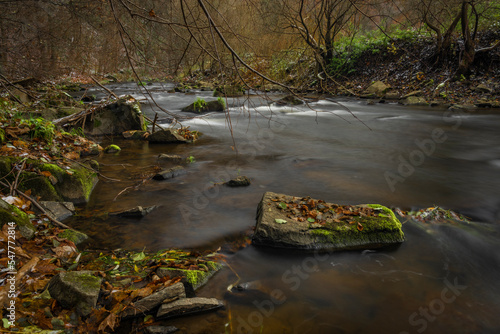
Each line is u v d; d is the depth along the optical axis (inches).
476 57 559.2
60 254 119.3
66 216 153.9
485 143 315.9
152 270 114.0
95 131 319.9
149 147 288.7
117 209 164.7
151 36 136.4
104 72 575.2
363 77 665.0
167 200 177.3
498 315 99.1
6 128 199.8
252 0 183.0
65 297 93.7
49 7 339.6
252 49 167.9
